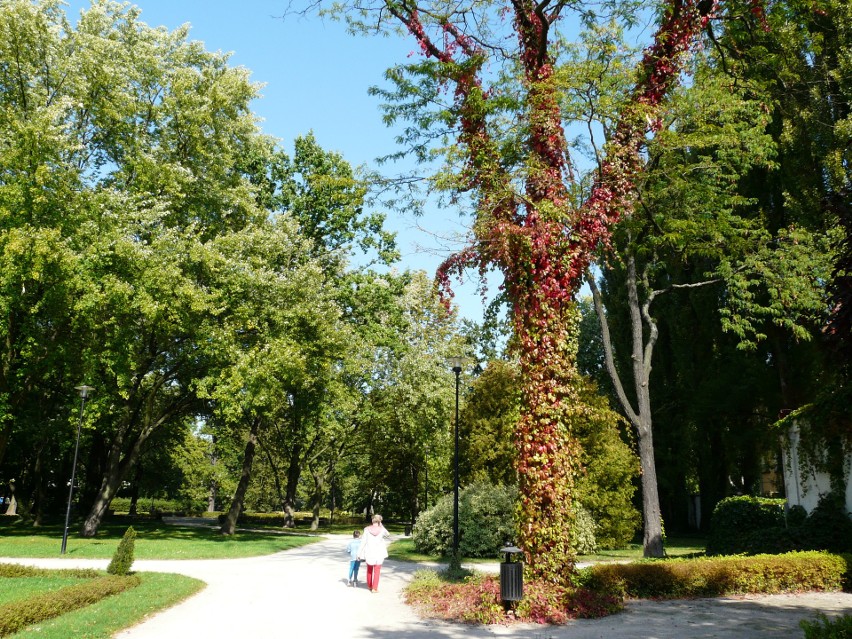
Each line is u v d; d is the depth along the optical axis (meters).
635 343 17.27
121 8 22.72
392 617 9.27
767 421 25.22
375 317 27.48
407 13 12.26
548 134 11.73
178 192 21.73
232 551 19.53
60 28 20.39
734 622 8.86
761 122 16.33
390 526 48.78
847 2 18.81
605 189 12.03
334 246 27.61
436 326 31.88
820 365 21.11
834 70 19.59
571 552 10.55
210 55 24.00
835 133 19.30
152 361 23.09
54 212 19.23
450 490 29.38
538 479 10.53
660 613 9.66
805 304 15.99
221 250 21.75
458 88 12.28
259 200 26.44
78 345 21.88
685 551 21.38
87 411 19.22
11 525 30.72
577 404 11.12
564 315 11.28
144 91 22.58
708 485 28.84
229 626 8.37
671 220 16.47
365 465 41.09
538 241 10.79
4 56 19.75
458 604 9.64
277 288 22.22
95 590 9.84
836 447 15.60
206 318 21.42
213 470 52.78
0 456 21.97
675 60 12.43
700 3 12.60
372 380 30.69
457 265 11.93
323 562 17.83
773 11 13.77
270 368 20.75
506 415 23.86
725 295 26.41
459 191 12.03
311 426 28.20
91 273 18.94
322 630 8.22
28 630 7.53
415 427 29.52
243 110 24.50
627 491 22.98
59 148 19.06
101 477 34.72
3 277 18.39
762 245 17.20
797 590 11.91
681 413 29.30
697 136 15.30
